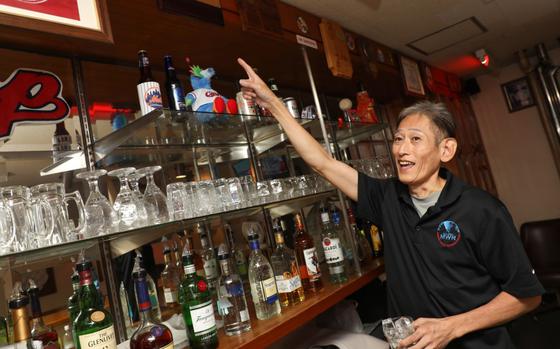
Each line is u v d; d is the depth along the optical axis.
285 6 2.11
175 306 1.39
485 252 1.22
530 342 2.98
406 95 3.48
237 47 1.87
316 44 2.07
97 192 1.12
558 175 4.43
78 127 1.44
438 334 1.13
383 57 3.02
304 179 1.78
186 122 1.40
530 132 4.60
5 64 1.31
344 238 1.84
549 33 3.84
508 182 4.76
